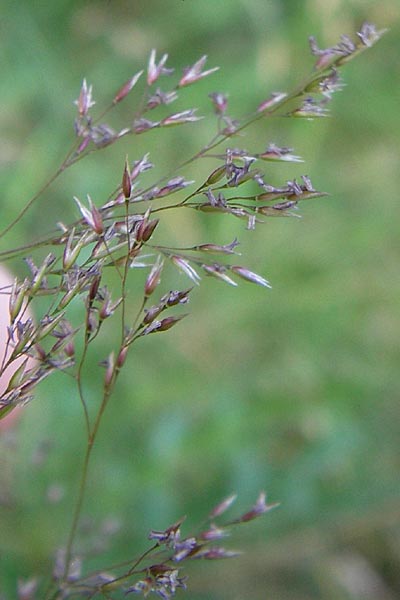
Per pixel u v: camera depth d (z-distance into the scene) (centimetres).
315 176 24
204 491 18
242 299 21
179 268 12
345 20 26
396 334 21
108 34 26
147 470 17
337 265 22
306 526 17
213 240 22
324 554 18
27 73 24
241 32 26
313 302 21
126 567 16
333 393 19
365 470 18
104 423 18
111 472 17
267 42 26
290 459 19
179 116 12
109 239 12
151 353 20
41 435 17
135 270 20
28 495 16
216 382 20
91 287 12
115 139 12
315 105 12
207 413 19
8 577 16
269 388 20
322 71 12
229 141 24
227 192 22
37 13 25
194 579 17
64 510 17
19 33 25
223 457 18
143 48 26
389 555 18
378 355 21
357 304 21
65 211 22
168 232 22
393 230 23
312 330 21
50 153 23
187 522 17
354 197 24
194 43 26
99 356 19
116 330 20
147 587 12
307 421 19
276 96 12
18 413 15
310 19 26
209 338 21
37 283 12
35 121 24
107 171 23
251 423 19
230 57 26
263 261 22
